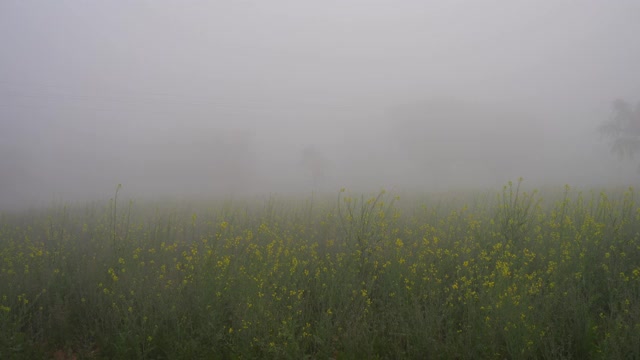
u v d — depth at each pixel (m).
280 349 5.02
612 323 5.10
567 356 4.92
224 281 6.28
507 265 6.35
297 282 6.64
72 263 7.99
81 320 6.17
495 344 4.99
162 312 5.80
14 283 6.73
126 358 5.24
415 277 6.43
